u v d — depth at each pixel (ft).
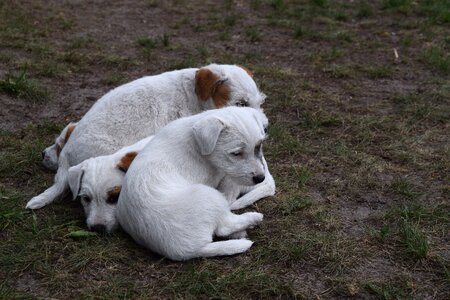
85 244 14.15
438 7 36.81
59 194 16.20
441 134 21.06
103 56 28.50
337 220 15.65
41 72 26.16
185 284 12.76
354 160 19.13
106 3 38.29
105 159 15.29
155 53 29.60
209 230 13.41
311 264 13.76
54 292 12.65
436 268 13.71
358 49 30.66
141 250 14.03
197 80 17.67
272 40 32.09
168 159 14.20
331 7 37.76
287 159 19.31
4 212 15.25
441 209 16.14
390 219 15.70
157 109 17.48
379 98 24.48
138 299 12.41
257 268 13.41
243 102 17.49
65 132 17.93
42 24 33.27
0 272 13.23
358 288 12.95
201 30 33.50
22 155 18.80
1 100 23.22
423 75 27.09
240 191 16.22
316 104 23.85
